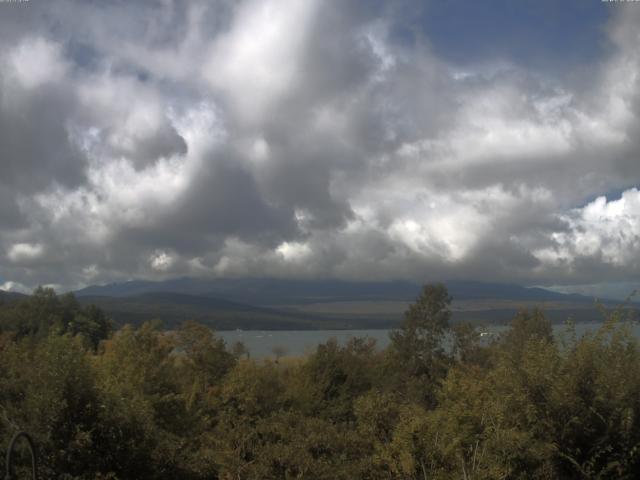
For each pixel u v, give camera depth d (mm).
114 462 7484
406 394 21531
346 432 9680
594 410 7359
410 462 7824
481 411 8125
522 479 7297
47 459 7090
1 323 46500
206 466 8766
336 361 21812
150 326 19094
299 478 8109
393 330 27109
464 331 24906
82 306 57125
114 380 9836
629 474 7219
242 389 16453
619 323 8195
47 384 7336
